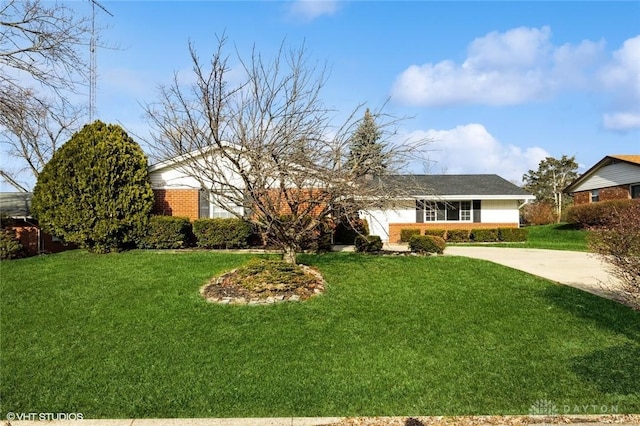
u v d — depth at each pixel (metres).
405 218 24.11
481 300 8.64
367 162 9.08
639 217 6.50
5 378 5.87
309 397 5.22
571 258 14.33
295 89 8.78
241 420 4.72
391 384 5.53
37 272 10.77
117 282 9.70
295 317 7.66
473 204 24.36
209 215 16.02
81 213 13.36
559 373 5.79
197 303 8.33
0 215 16.61
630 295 7.11
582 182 27.66
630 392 5.25
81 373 5.96
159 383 5.63
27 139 22.89
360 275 10.06
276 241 9.82
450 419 4.68
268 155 8.50
